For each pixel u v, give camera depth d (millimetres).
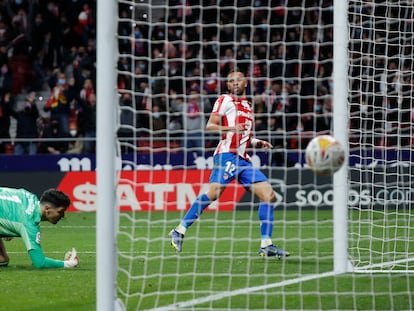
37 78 52938
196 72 47312
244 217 39219
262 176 23969
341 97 21047
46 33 53125
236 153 24062
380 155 41594
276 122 44406
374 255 25672
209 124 23844
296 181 42250
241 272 21344
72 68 52750
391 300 17297
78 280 20734
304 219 37594
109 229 15609
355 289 18766
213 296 17906
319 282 19641
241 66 47312
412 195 40594
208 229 34375
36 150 45844
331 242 28703
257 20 49688
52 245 29812
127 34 49469
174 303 17188
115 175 15766
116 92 15930
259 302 17250
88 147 45844
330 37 48312
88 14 53250
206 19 50188
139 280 20156
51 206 22062
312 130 44625
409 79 44062
